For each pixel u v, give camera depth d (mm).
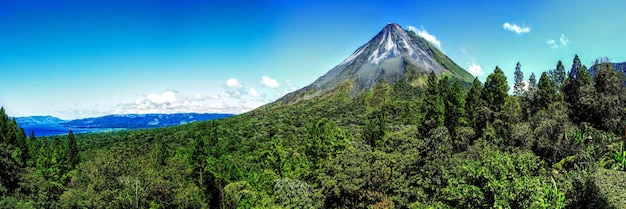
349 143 65812
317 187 51938
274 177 57719
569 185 31328
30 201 44406
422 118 73062
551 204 26969
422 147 47156
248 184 52562
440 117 62906
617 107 53031
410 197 43062
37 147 82062
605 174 34156
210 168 55719
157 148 62594
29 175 50438
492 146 43844
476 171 29141
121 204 44844
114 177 45719
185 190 50062
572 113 57062
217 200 55312
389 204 42281
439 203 33094
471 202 28938
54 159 68312
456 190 29828
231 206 51500
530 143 44188
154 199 48906
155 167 52469
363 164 44656
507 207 26547
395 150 58281
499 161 28875
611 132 50312
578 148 41531
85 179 49156
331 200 47719
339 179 44656
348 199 45438
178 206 50500
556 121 47219
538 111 60250
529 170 30000
